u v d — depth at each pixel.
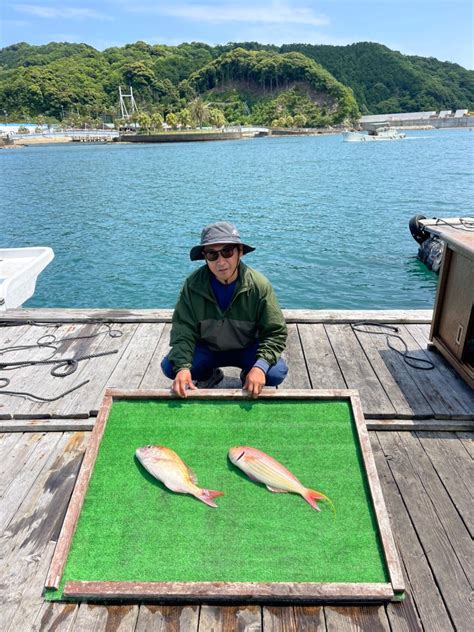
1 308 5.66
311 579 1.91
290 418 2.58
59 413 3.13
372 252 11.43
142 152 59.66
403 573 2.04
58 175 33.69
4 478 2.65
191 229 14.95
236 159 43.88
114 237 14.11
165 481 2.26
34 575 2.08
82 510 2.17
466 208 16.44
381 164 34.31
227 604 1.92
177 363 2.72
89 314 4.70
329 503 2.18
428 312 4.54
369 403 3.17
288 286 9.31
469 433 2.96
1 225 16.34
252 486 2.26
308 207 17.92
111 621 1.87
